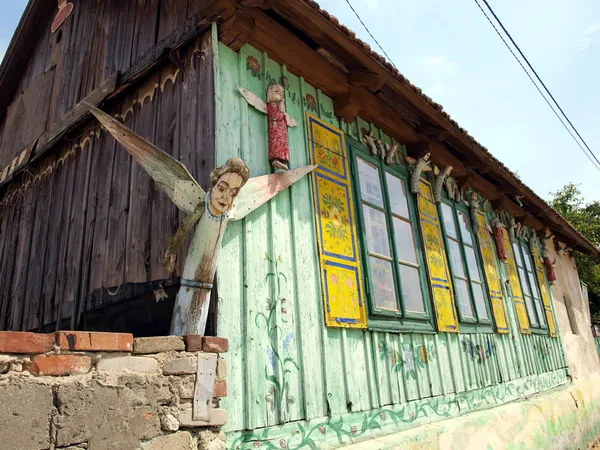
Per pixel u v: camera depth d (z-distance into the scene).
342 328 4.43
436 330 5.88
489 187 8.57
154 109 4.71
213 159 3.73
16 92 8.41
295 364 3.86
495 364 7.28
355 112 5.46
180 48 4.48
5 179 7.08
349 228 4.92
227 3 3.99
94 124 5.71
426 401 5.31
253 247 3.81
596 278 16.70
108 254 4.68
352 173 5.32
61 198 5.85
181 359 2.68
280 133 4.35
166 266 3.44
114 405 2.32
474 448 5.47
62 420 2.12
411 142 6.68
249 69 4.42
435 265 6.37
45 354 2.15
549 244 12.01
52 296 5.33
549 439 7.44
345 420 4.14
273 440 3.47
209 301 3.26
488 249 8.36
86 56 6.50
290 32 4.71
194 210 3.33
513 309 8.58
